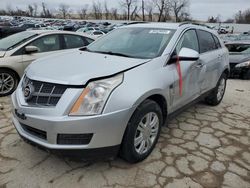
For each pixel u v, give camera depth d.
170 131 4.03
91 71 2.77
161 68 3.25
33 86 2.78
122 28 4.34
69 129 2.52
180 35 3.79
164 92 3.19
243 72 8.62
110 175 2.89
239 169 3.11
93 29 30.33
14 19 55.09
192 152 3.43
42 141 2.68
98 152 2.66
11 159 3.12
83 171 2.95
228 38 19.72
